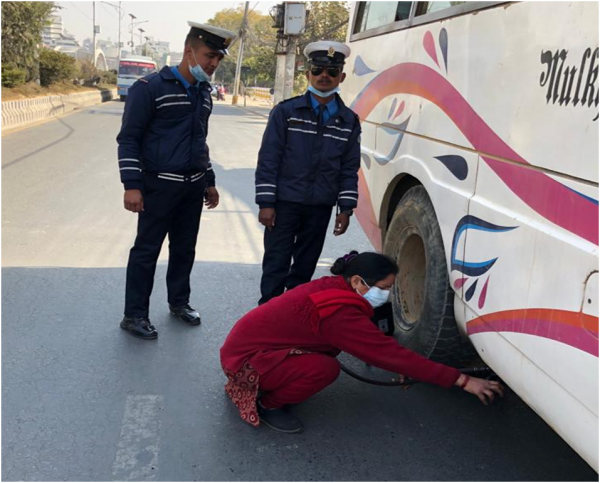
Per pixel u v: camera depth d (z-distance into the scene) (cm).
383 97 405
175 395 322
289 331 285
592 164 184
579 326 185
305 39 1878
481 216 254
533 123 219
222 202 820
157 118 358
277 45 1852
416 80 342
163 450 275
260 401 297
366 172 440
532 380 212
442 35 306
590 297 180
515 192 229
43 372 338
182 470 262
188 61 353
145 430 289
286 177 377
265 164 372
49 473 256
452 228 283
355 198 387
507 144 237
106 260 539
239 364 290
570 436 192
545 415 206
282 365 282
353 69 486
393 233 377
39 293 453
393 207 407
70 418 296
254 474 261
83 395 317
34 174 967
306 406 317
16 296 445
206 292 474
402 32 371
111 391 322
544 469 269
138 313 388
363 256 283
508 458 277
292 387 284
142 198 360
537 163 214
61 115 2186
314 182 377
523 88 227
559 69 205
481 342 254
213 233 658
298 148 371
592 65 187
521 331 219
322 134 371
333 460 272
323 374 283
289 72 1797
